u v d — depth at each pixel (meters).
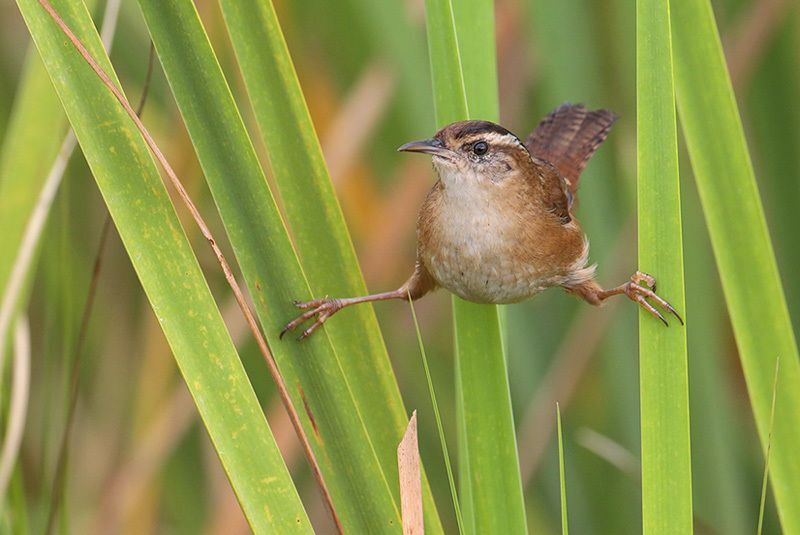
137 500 10.34
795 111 10.73
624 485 11.02
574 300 11.70
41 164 7.37
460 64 6.53
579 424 11.66
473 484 6.54
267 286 5.86
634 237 10.48
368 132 10.66
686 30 6.42
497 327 6.65
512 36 11.30
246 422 5.42
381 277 11.16
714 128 6.45
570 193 9.09
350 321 6.43
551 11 10.33
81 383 11.48
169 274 5.42
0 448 7.85
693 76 6.45
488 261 7.69
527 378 11.08
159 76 10.84
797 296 10.84
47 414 8.43
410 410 11.27
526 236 7.72
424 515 6.15
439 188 7.78
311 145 6.25
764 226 6.44
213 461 11.43
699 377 10.17
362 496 5.83
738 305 6.52
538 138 9.65
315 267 6.39
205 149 5.70
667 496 5.91
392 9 10.12
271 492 5.40
